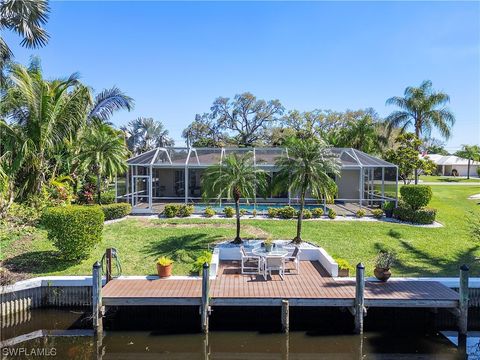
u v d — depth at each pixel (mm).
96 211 12797
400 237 15930
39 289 10719
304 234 16156
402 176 31672
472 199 26391
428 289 10125
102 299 9336
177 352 8680
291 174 13828
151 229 16641
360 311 9219
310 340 9133
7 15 15227
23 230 14922
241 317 10289
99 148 19531
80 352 8586
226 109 53094
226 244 14117
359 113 46312
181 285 10359
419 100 31328
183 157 24406
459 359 8414
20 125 17953
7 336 9367
